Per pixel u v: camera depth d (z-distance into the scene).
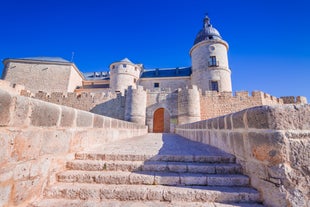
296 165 1.71
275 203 1.75
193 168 2.69
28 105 1.87
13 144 1.63
